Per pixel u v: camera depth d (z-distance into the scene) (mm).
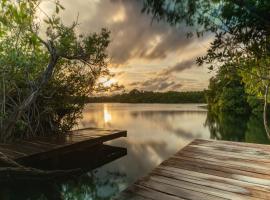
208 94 44906
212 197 3133
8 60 8508
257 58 3068
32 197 6699
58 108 11320
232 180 3668
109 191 6961
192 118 31250
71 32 9109
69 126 11984
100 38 10031
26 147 7879
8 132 8594
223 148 5637
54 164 8039
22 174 6664
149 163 9766
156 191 3324
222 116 33438
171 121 27109
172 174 3955
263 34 2213
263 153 5113
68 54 9180
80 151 10406
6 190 6535
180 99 122750
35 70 9953
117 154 11039
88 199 6441
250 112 35562
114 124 23609
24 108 8375
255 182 3578
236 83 36531
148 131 18750
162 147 12719
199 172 4035
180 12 1685
